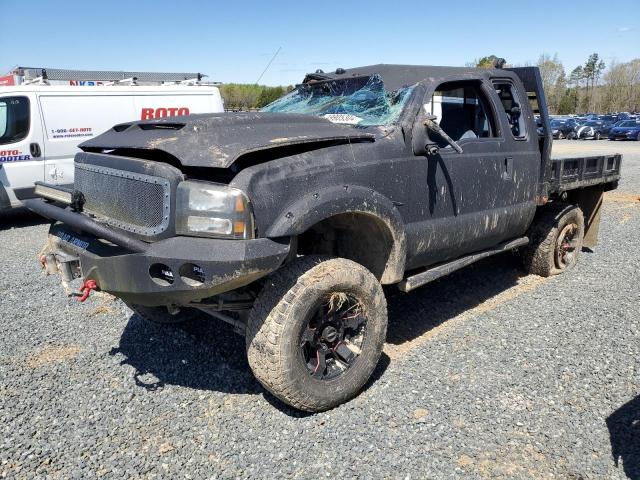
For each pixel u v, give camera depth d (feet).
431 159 12.44
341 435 9.75
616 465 8.87
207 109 38.22
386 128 11.84
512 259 20.94
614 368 12.10
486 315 15.37
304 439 9.66
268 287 9.90
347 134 10.98
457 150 11.89
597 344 13.34
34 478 8.72
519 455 9.14
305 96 15.79
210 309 11.51
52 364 12.54
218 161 8.92
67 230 11.64
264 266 9.03
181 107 37.01
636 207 33.24
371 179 11.03
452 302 16.55
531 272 19.11
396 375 11.88
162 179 9.30
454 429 9.86
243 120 10.76
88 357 12.89
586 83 332.19
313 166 10.05
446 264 13.89
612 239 24.76
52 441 9.67
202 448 9.46
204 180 9.31
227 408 10.71
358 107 13.42
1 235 28.60
